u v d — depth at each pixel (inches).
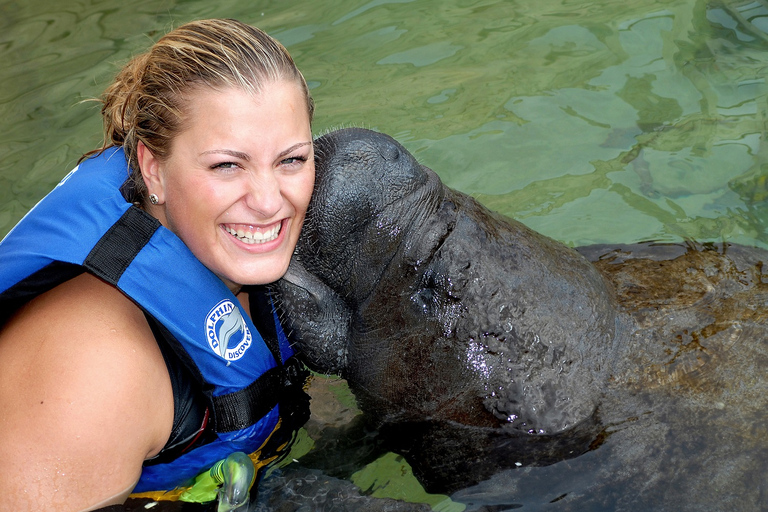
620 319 122.4
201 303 110.9
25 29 279.3
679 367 116.9
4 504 93.0
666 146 205.3
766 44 242.5
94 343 98.7
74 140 211.5
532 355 114.8
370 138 113.4
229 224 105.0
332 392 134.0
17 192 192.1
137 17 280.4
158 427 106.4
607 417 114.7
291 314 121.3
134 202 109.7
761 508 104.3
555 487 115.1
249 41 100.9
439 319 114.9
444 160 201.6
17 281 101.4
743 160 198.2
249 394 120.5
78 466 95.7
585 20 264.1
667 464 110.8
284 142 100.4
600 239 174.2
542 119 217.6
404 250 113.2
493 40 256.4
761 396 113.0
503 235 117.8
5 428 94.7
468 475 121.2
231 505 110.5
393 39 259.3
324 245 114.3
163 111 99.0
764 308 126.7
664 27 255.4
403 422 122.7
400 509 116.0
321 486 121.5
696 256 146.4
